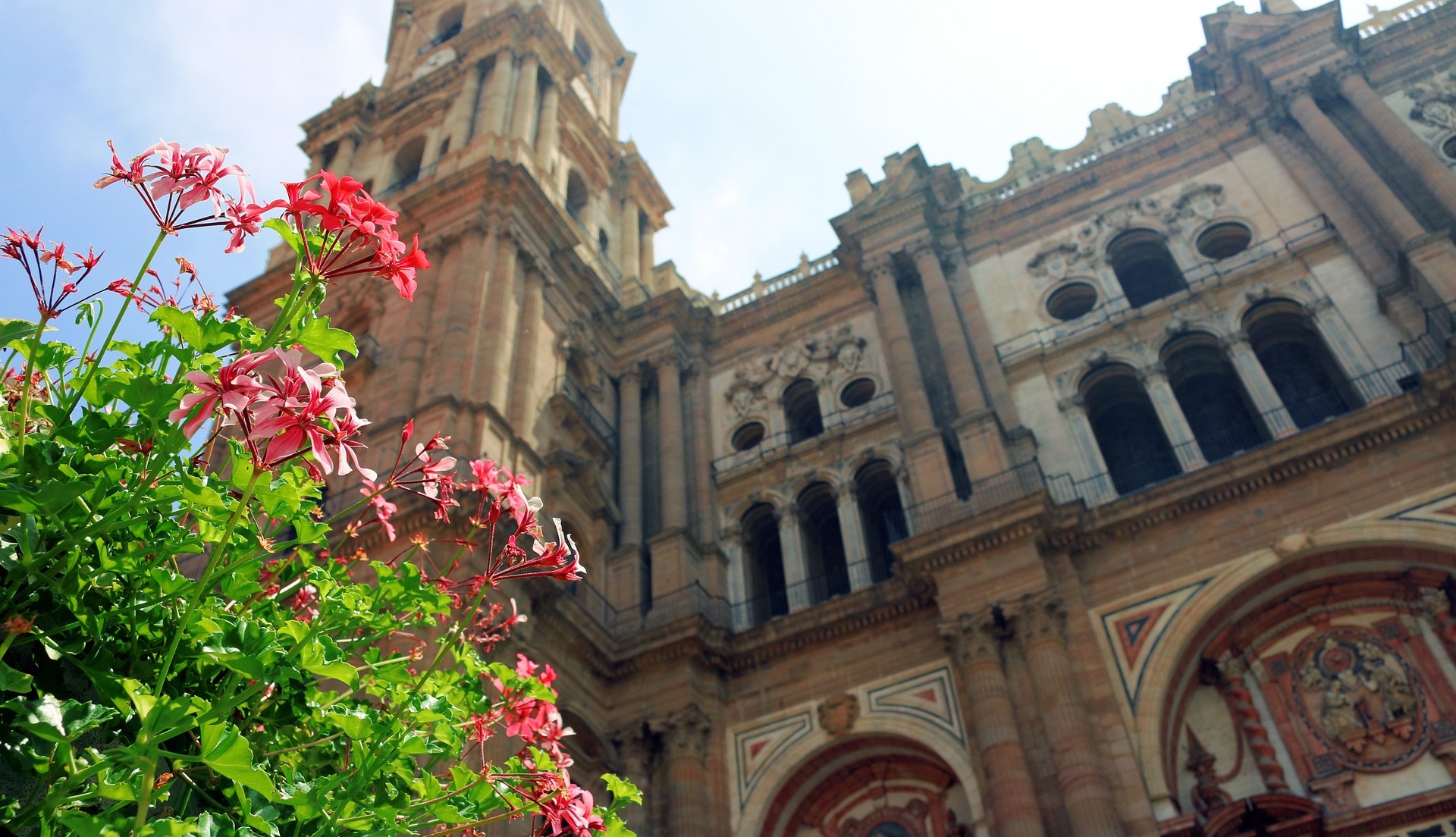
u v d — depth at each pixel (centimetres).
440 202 3031
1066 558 2194
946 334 2788
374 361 2670
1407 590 1975
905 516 2728
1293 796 1802
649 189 4488
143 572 717
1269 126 2870
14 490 645
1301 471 2098
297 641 796
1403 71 2827
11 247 718
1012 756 1912
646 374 3344
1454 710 1831
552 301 3052
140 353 742
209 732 589
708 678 2425
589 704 2302
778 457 2978
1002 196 3350
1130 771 1853
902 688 2245
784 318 3428
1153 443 2630
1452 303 2108
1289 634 2052
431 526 2053
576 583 2570
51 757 637
